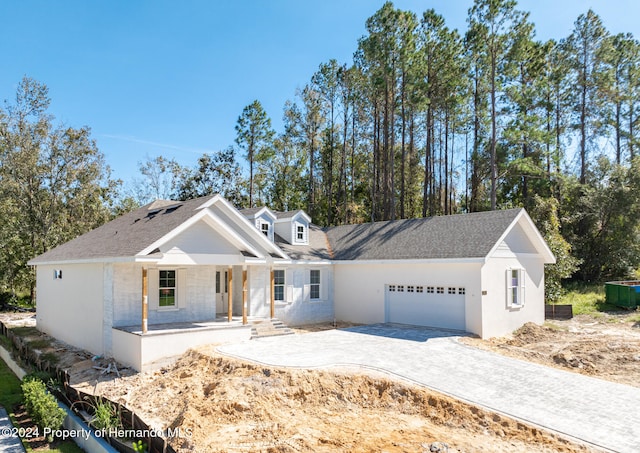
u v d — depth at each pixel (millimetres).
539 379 11711
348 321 23422
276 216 25500
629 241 32312
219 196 18859
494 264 18391
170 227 15172
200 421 9609
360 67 36125
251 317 19406
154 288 16547
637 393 10805
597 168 38188
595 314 23312
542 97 37188
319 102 44281
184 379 12680
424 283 19875
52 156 35812
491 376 11859
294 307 22297
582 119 38062
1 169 33844
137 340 13898
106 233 20016
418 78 32000
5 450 9633
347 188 49281
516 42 29797
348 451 7992
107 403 10023
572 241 33625
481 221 20000
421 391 10469
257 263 17438
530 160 32062
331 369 11820
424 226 22438
